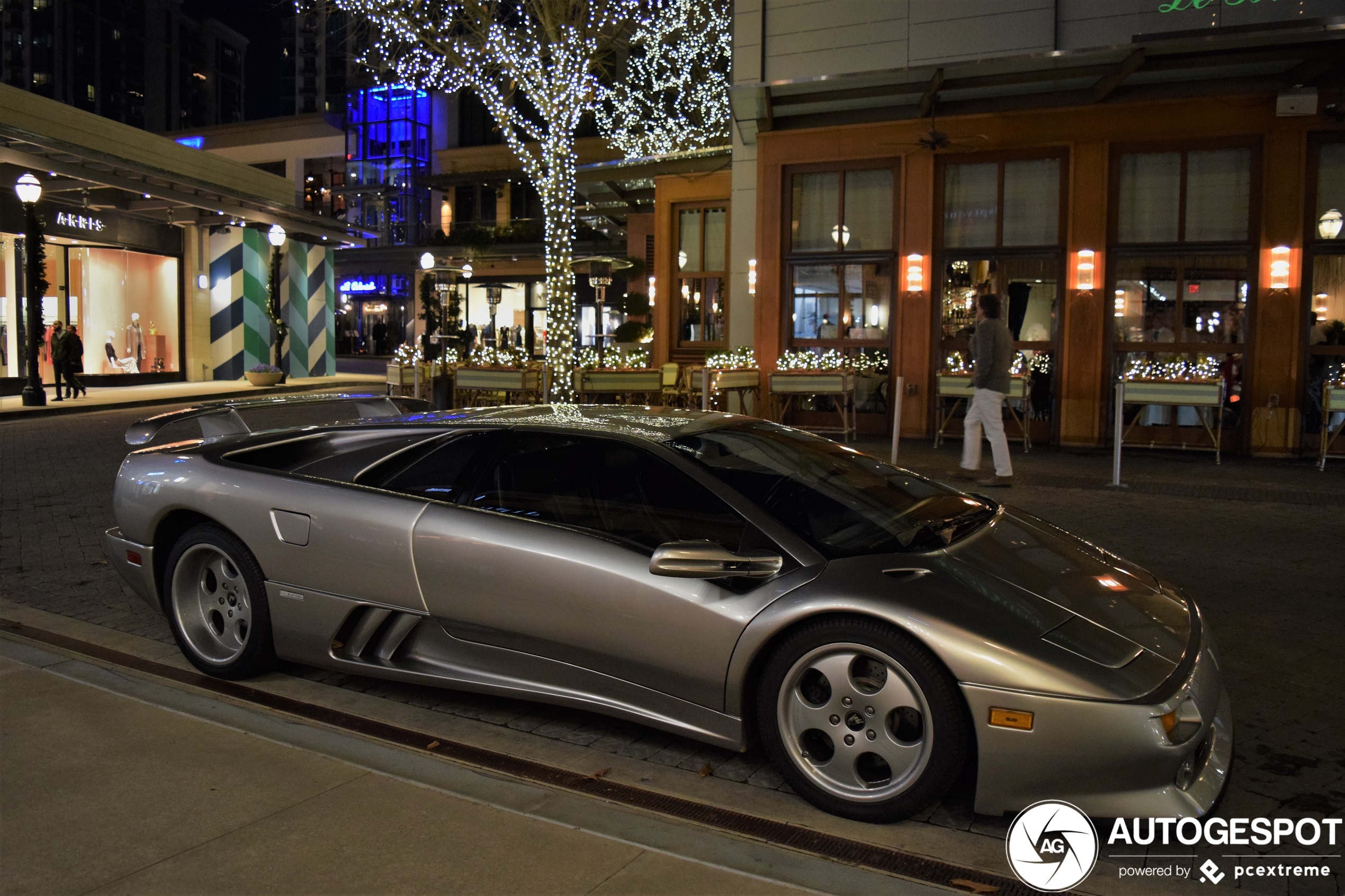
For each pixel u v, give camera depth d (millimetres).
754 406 14359
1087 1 11805
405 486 3900
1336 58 10609
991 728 2793
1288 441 11805
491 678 3666
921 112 12922
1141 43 10484
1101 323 12523
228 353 27703
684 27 24672
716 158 16562
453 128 48250
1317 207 11703
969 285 13305
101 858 2684
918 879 2676
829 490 3688
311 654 4004
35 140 17875
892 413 13703
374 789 3131
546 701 3553
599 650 3393
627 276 24109
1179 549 6719
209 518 4254
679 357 17781
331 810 2982
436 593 3672
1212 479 10008
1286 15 11086
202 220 25109
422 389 16078
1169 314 12391
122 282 25016
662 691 3320
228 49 125625
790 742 3104
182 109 117438
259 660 4098
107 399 19844
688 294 17719
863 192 13773
